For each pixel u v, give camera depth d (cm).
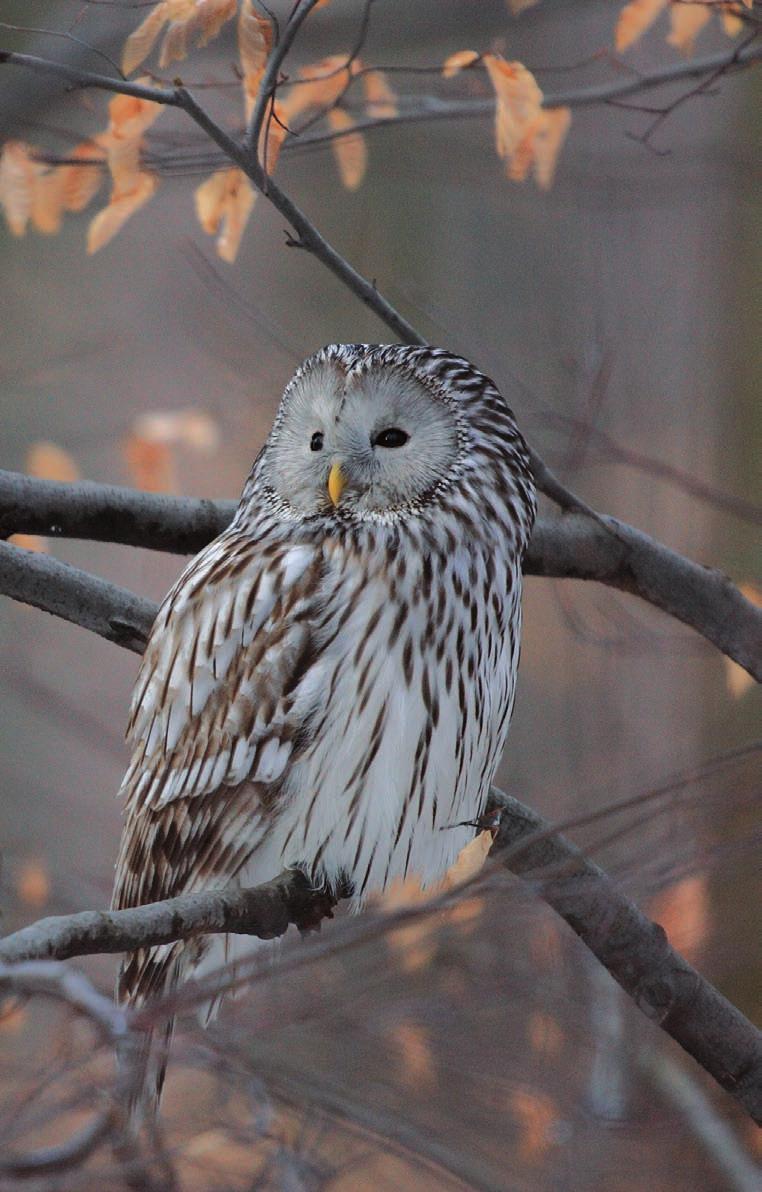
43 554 1033
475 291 2178
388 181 2297
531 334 2122
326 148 1109
